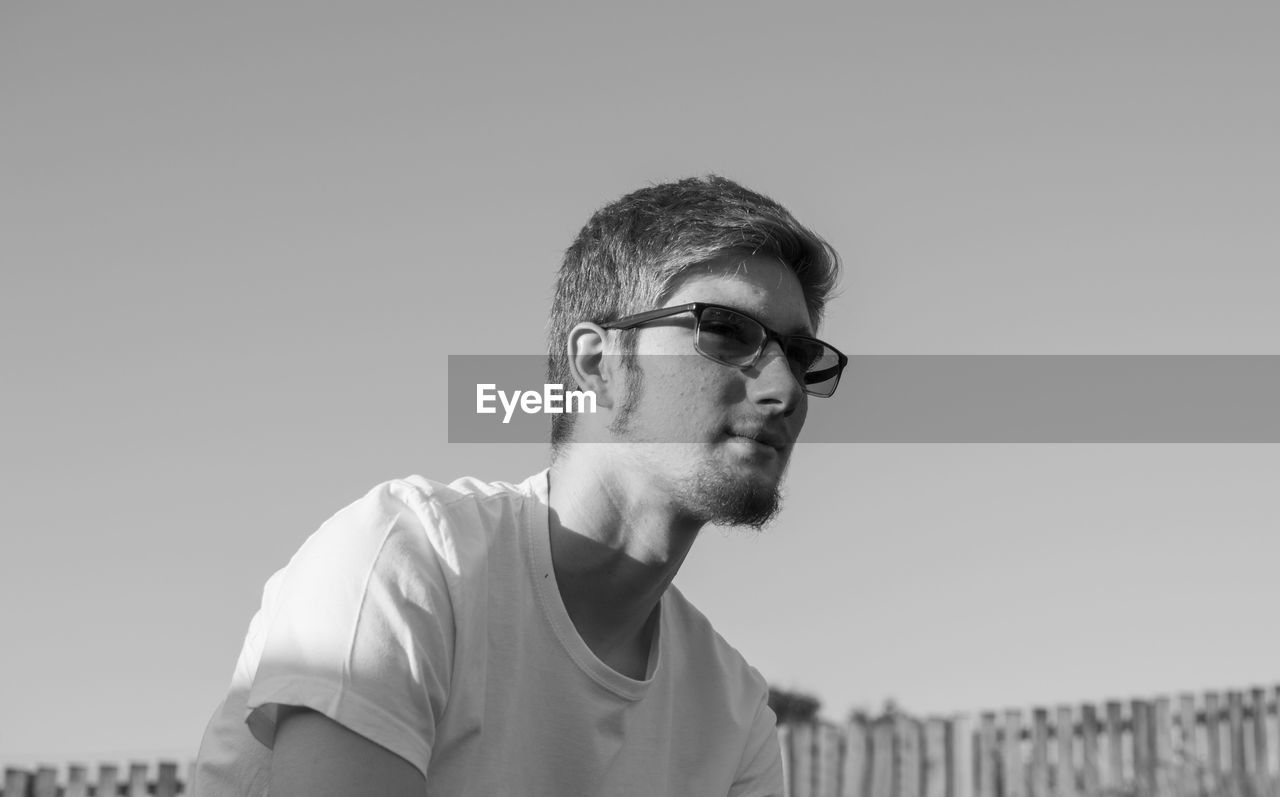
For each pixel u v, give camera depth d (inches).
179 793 337.1
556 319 82.7
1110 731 383.2
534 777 73.6
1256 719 394.3
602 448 76.4
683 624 84.1
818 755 375.6
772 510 76.4
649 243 77.4
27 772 329.1
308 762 62.3
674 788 81.2
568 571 75.8
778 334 76.4
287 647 64.9
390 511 70.3
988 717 379.6
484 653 71.2
